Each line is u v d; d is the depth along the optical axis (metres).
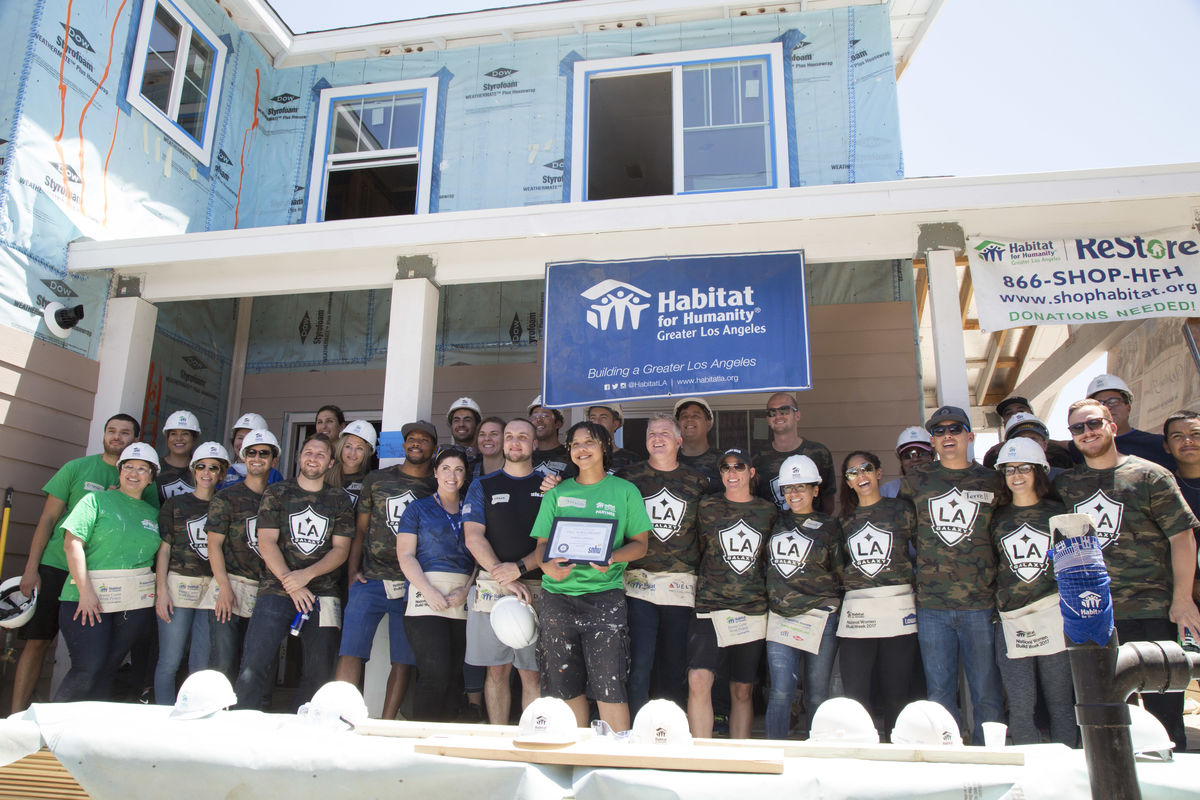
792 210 5.15
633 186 9.12
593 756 2.09
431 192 7.30
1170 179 4.79
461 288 8.06
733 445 7.35
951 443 4.05
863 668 3.92
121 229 6.29
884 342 7.15
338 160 7.63
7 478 5.32
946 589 3.88
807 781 1.94
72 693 4.38
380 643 4.98
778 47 7.02
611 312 5.53
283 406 8.07
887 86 6.76
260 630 4.37
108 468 5.21
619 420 5.46
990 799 1.90
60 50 5.82
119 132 6.29
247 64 7.62
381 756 2.15
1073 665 1.68
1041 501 3.90
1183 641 3.65
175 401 7.45
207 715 2.60
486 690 4.27
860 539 4.05
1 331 5.32
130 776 2.26
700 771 2.03
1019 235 5.23
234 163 7.46
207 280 6.15
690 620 4.23
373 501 4.71
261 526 4.50
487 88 7.44
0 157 5.45
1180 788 1.94
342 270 5.97
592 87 7.41
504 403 7.70
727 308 5.39
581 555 3.81
